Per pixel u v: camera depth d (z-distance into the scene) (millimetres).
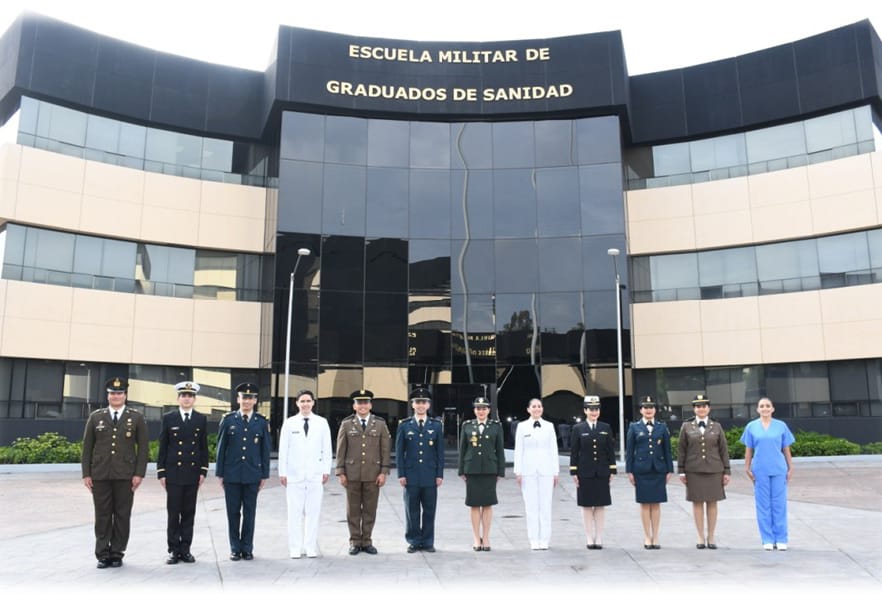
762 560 9688
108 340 27234
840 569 9047
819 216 28203
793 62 29031
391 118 29453
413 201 28922
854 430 27125
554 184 29094
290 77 28422
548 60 29453
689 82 30703
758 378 29141
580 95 29109
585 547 10938
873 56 27594
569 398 27688
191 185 29406
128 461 9562
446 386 27844
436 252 28672
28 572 9000
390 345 27891
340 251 28156
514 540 11688
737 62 30031
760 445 10711
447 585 8289
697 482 10703
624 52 29797
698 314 29844
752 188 29484
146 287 28531
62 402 26438
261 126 30312
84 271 27359
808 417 28062
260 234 30156
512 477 22891
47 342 26000
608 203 28766
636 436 10891
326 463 10484
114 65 28172
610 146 29109
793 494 16906
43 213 26344
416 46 29516
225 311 29406
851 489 17672
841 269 27938
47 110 26984
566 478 22375
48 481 19969
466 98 29328
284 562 9750
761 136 29828
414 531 10625
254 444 10203
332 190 28531
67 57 27234
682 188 30562
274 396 27000
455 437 27516
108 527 9453
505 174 29250
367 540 10492
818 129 28781
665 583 8328
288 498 10266
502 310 28344
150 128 29156
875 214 27109
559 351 27984
